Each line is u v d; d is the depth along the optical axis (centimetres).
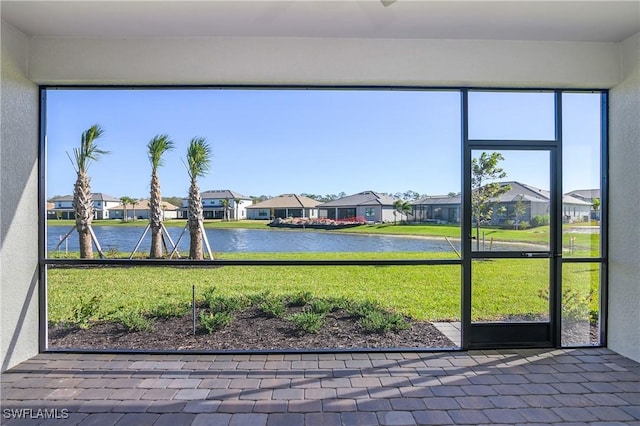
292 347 360
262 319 376
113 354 338
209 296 383
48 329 362
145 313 372
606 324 355
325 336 369
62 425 225
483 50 333
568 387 275
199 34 322
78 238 369
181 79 330
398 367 311
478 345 351
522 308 355
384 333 372
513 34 323
